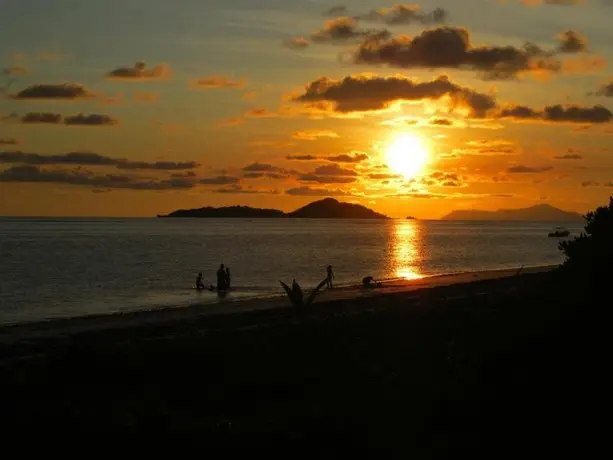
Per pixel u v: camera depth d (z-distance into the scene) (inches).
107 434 500.4
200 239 5585.6
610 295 561.9
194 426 518.0
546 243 5472.4
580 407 466.0
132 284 2138.3
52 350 785.6
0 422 517.7
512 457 430.0
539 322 584.4
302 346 777.6
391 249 4318.4
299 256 3538.4
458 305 1130.0
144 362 690.8
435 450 453.4
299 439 490.0
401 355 740.0
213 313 1211.9
